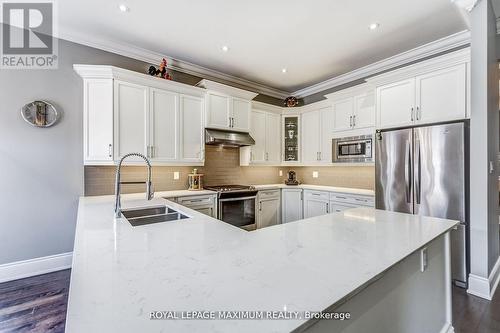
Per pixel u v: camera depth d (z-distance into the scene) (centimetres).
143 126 295
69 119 281
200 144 345
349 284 77
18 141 257
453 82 245
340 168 417
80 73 267
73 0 220
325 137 403
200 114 346
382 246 113
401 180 275
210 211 332
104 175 303
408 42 295
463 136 232
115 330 55
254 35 280
